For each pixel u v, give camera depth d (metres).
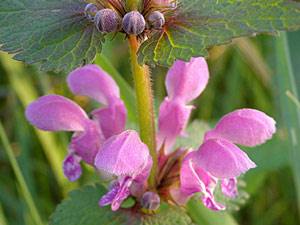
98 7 0.09
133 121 0.15
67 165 0.11
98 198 0.11
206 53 0.09
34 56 0.09
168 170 0.11
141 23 0.09
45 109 0.11
